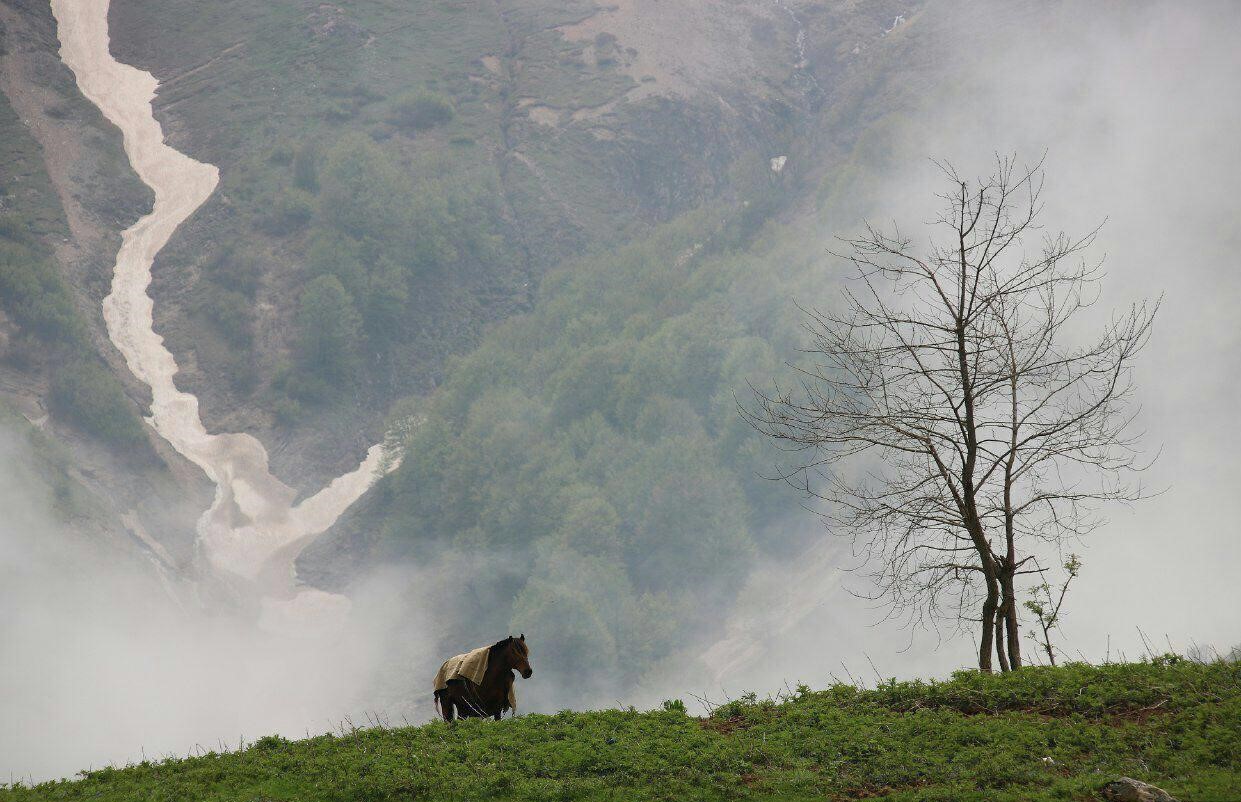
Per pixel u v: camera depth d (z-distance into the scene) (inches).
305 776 492.4
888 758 463.2
